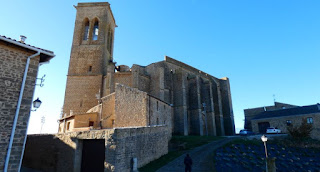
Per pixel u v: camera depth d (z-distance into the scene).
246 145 23.67
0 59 10.58
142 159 14.55
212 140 27.47
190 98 43.81
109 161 11.19
